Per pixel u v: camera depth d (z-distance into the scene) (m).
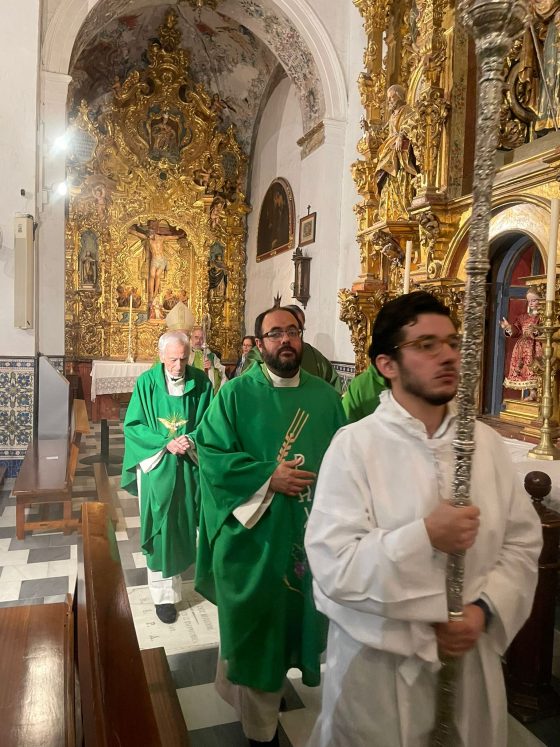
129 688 1.12
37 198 6.41
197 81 12.66
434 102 4.96
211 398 3.61
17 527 4.48
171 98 12.42
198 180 12.76
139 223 12.35
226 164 13.06
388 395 1.40
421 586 1.18
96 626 1.21
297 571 2.20
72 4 7.14
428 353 1.27
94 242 11.95
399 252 5.74
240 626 2.16
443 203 4.96
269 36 8.48
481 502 1.31
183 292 12.83
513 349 4.46
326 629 2.21
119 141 12.06
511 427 4.34
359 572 1.21
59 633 2.00
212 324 13.12
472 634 1.20
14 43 6.07
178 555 3.30
